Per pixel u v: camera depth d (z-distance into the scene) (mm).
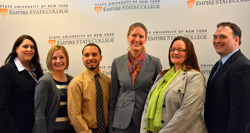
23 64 2299
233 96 1577
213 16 2598
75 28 2818
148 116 1808
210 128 1774
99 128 2094
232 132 1548
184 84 1684
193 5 2631
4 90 2049
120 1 2748
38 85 1995
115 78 2186
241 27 2539
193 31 2645
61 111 2092
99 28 2795
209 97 1793
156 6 2703
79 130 1998
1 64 2816
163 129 1649
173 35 2684
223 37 1782
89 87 2109
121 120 2049
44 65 2854
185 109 1601
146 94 2096
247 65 1583
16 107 2127
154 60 2182
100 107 2131
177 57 1803
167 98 1705
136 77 2094
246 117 1521
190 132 1609
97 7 2789
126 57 2201
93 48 2174
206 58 2633
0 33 2814
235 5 2545
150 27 2719
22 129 2129
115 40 2779
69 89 2072
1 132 2043
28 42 2264
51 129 1984
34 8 2824
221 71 1729
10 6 2814
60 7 2816
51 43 2842
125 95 2096
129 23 2746
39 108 1956
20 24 2828
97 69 2250
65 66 2193
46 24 2832
